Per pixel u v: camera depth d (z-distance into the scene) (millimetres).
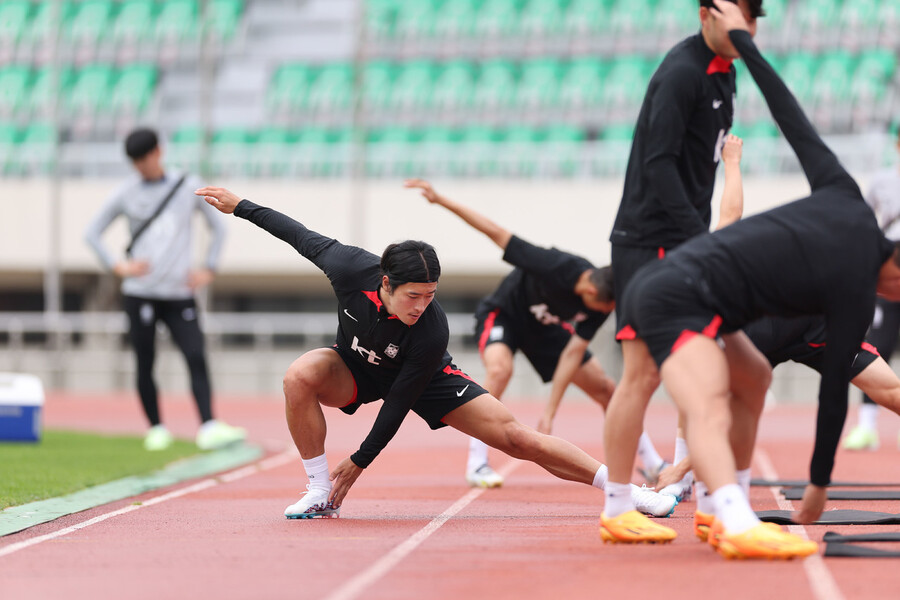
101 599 12094
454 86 73812
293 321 68750
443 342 17750
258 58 75938
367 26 74750
